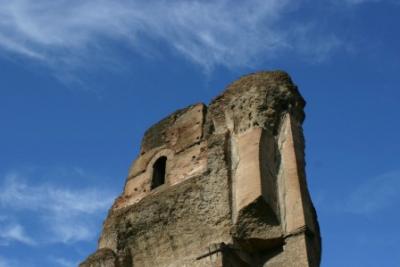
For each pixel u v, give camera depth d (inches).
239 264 1064.2
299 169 1126.4
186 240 1139.9
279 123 1194.6
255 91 1213.7
